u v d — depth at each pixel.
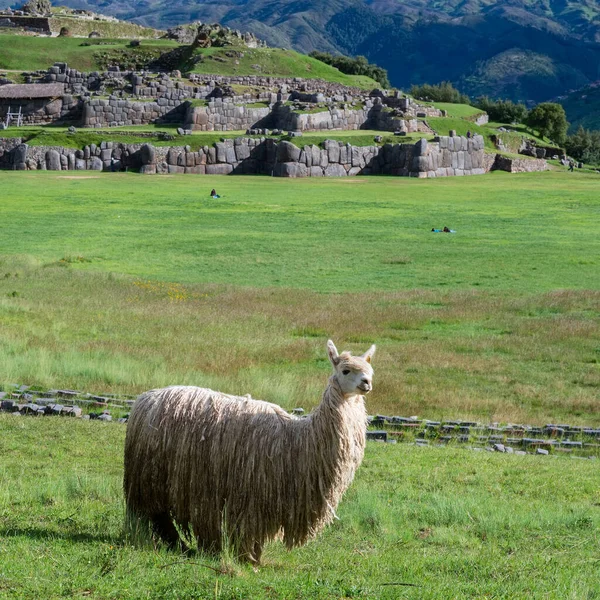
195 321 53.25
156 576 13.66
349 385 14.69
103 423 29.86
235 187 140.88
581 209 125.44
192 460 15.13
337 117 185.88
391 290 68.81
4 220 101.12
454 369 44.22
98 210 111.50
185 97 187.75
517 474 26.00
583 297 64.94
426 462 26.88
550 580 15.03
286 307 59.88
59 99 181.25
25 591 12.48
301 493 14.89
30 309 53.84
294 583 13.66
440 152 173.12
